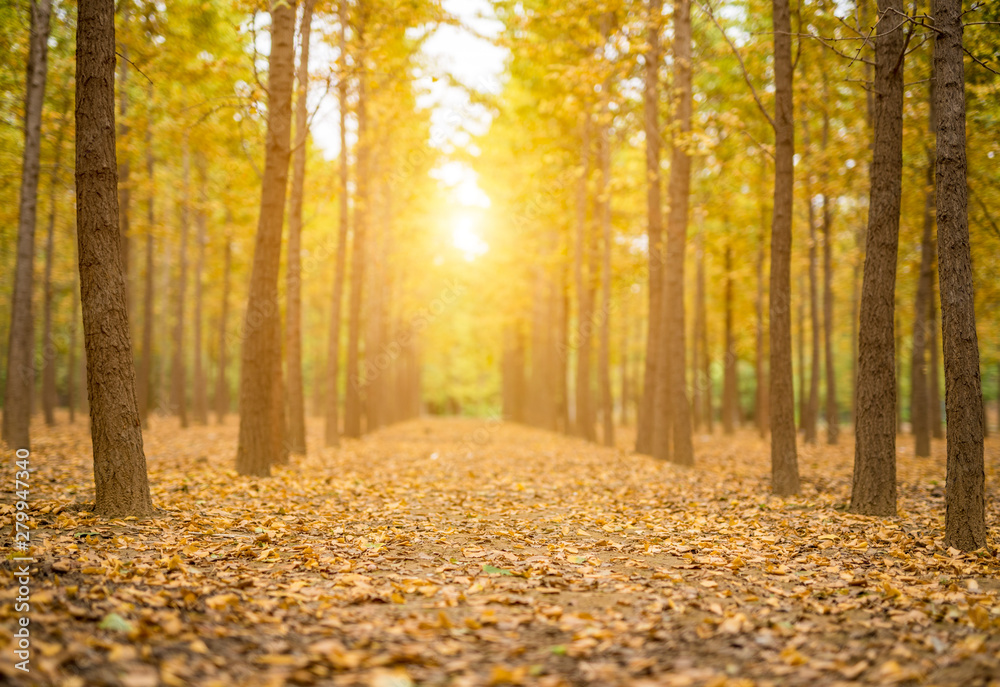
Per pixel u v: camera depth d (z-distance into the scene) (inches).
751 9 471.5
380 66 498.0
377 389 1058.1
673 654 138.9
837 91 562.6
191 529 240.4
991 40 362.6
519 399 1460.4
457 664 129.0
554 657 135.9
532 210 768.9
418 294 1286.9
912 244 665.6
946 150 239.3
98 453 252.4
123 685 113.1
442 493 375.6
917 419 590.9
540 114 670.5
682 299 544.1
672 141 499.5
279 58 409.1
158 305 1302.9
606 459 594.6
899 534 256.4
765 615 163.8
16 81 485.1
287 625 148.9
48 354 824.3
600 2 470.0
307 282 1203.9
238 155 605.3
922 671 131.4
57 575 168.6
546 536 259.1
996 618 160.4
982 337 837.8
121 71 633.0
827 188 550.3
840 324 997.8
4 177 553.6
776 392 382.0
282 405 481.4
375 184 810.2
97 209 244.8
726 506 336.8
